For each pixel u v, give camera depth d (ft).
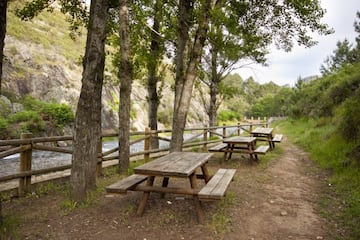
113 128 100.22
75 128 15.19
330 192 17.71
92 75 15.12
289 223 12.94
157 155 30.07
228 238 11.34
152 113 37.22
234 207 14.79
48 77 100.07
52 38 135.44
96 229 11.97
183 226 12.34
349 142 25.52
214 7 24.54
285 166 26.40
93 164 16.99
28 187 16.74
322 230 12.19
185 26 27.27
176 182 19.79
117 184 13.48
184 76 27.09
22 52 101.96
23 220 12.69
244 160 29.19
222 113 181.57
